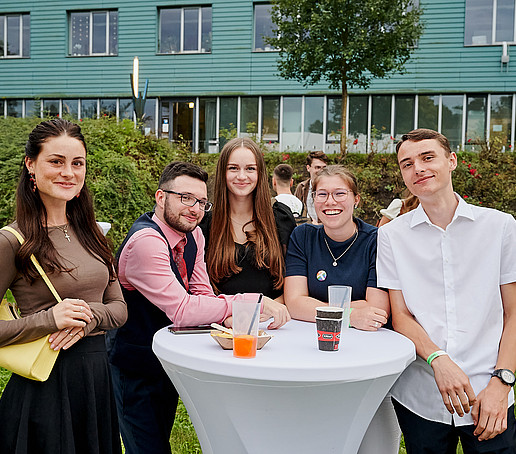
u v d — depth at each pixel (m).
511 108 13.20
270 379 1.68
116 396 2.40
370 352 1.89
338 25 9.91
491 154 10.53
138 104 9.20
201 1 14.47
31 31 15.41
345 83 10.74
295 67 10.60
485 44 13.09
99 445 1.98
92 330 1.95
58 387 1.88
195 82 14.62
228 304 2.22
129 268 2.26
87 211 2.07
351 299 2.46
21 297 1.88
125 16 14.88
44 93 15.41
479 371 2.09
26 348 1.79
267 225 2.66
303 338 2.12
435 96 13.51
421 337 2.13
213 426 1.89
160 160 8.03
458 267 2.15
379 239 2.34
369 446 2.47
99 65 15.10
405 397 2.21
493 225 2.13
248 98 14.45
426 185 2.12
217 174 2.67
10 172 6.33
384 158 10.88
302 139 14.16
